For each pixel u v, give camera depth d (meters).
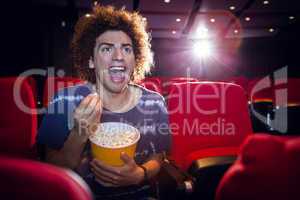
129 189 1.21
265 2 8.10
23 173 0.33
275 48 12.07
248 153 0.39
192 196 1.40
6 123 1.51
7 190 0.33
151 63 1.46
